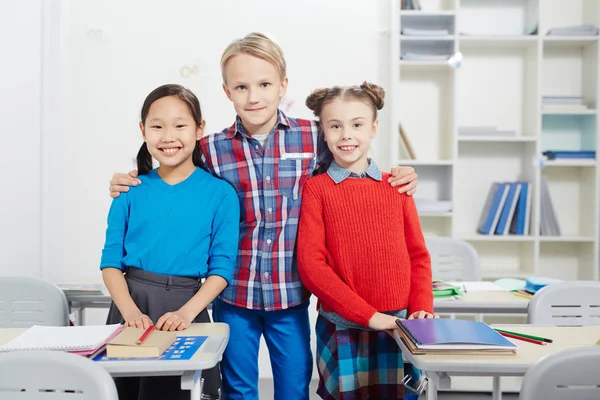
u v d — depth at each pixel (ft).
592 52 10.19
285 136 5.72
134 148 10.06
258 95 5.37
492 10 10.62
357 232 5.31
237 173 5.66
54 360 3.33
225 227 5.32
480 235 10.10
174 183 5.37
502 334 4.72
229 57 5.41
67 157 10.03
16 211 9.59
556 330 4.92
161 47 9.99
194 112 5.39
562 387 3.43
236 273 5.67
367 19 9.97
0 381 3.36
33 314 6.05
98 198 10.08
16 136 9.55
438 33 9.77
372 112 5.49
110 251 5.16
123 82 10.00
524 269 10.49
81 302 7.02
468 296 6.48
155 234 5.16
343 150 5.38
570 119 10.66
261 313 5.68
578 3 10.59
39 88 9.59
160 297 5.05
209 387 5.40
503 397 8.83
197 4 9.96
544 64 10.63
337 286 5.13
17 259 9.62
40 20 9.52
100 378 3.31
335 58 10.01
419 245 5.53
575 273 10.73
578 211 10.69
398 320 4.59
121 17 9.96
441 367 3.83
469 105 10.66
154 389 5.14
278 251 5.59
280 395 5.79
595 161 9.97
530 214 10.14
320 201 5.44
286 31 9.98
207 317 5.34
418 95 10.57
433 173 10.66
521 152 10.69
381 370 5.26
